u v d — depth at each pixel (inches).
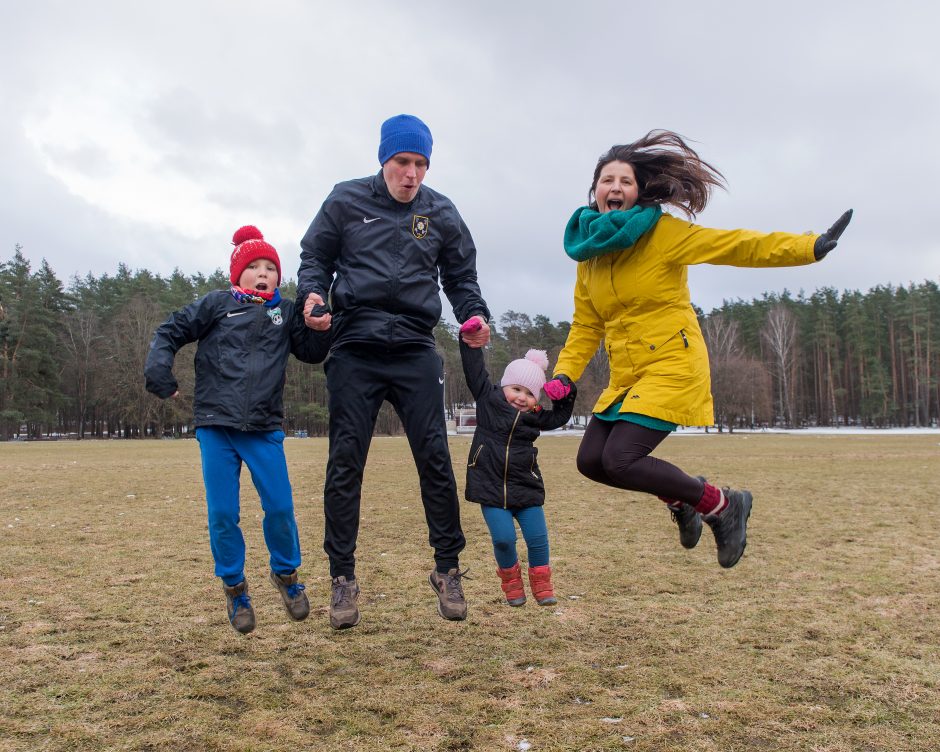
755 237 121.0
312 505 389.7
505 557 149.4
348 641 155.2
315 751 102.5
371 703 120.3
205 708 118.2
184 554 250.5
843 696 120.9
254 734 108.2
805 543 265.1
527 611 178.1
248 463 137.9
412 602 187.9
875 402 2829.7
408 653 147.0
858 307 2974.9
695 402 128.6
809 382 3095.5
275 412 139.4
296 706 119.3
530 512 150.3
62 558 243.1
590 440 138.8
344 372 139.6
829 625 161.5
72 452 1031.6
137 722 112.1
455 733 108.7
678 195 132.7
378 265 138.9
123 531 299.9
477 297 152.4
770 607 177.9
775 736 106.0
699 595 191.5
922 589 193.9
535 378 146.4
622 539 278.2
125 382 2123.5
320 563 239.3
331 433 140.1
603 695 123.3
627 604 183.2
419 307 140.7
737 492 133.9
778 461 717.3
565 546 263.3
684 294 134.3
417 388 141.2
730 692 123.4
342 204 142.9
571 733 108.0
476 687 128.0
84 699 121.3
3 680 129.6
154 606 182.1
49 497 423.5
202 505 386.6
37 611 176.7
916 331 2876.5
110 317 2411.4
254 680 131.3
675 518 149.1
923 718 111.5
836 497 406.9
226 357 137.5
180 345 141.7
